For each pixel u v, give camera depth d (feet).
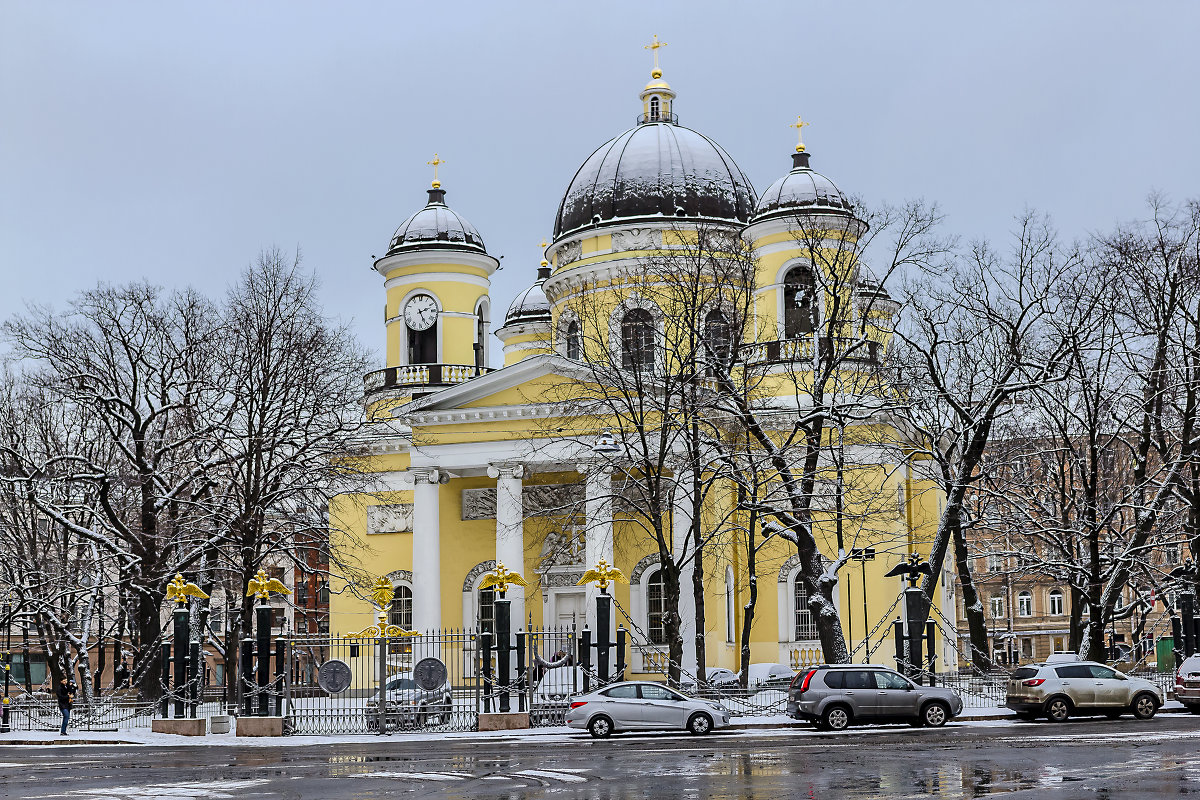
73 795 62.69
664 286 177.99
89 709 132.98
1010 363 142.61
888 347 157.69
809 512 134.00
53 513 148.46
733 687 135.23
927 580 139.03
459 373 198.29
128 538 148.25
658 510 136.26
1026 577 281.13
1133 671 157.17
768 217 179.11
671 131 194.39
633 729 102.99
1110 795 57.00
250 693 114.21
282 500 158.61
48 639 173.68
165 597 146.00
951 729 101.19
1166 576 164.76
